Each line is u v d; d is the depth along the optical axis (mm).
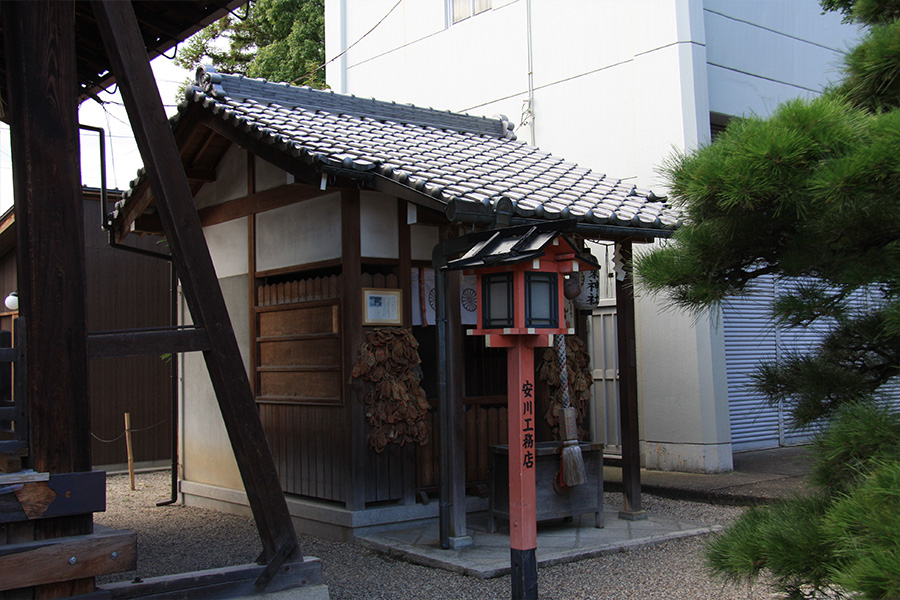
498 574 5402
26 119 3699
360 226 6711
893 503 2582
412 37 13570
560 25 11094
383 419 6449
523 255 4027
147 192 7949
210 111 7203
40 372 3658
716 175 3275
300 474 7230
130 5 4078
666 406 9625
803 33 11500
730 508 7766
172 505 8977
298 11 18844
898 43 3859
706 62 9984
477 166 7062
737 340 10430
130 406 11820
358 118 7820
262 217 7766
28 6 3721
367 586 5320
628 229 6465
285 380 7445
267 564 4180
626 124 10195
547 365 7023
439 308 6117
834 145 3111
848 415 3199
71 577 3596
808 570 3014
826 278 3564
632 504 7059
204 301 4152
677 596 4977
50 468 3643
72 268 3773
